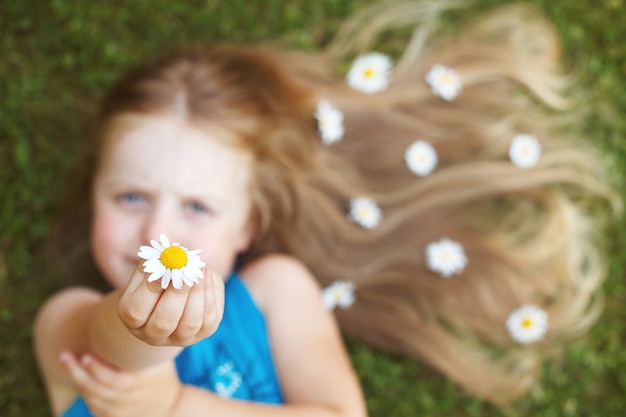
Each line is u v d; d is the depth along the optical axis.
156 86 0.98
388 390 1.08
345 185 1.08
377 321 1.09
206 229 0.95
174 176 0.95
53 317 0.97
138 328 0.69
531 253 1.09
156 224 0.94
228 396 0.95
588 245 1.09
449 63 1.10
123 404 0.86
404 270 1.09
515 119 1.10
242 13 1.10
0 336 1.07
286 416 0.92
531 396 1.08
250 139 0.99
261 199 1.01
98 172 0.98
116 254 0.95
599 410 1.08
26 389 1.06
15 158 1.08
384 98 1.09
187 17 1.10
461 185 1.09
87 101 1.08
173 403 0.88
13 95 1.08
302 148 1.05
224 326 0.97
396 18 1.11
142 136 0.96
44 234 1.08
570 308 1.08
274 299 0.98
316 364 0.96
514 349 1.09
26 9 1.08
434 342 1.08
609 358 1.08
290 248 1.05
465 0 1.11
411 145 1.09
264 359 0.97
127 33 1.09
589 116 1.11
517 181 1.09
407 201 1.09
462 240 1.09
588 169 1.10
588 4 1.11
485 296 1.09
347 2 1.11
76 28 1.09
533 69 1.10
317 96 1.07
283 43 1.10
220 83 1.00
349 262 1.08
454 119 1.09
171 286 0.66
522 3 1.11
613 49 1.11
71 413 0.94
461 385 1.08
